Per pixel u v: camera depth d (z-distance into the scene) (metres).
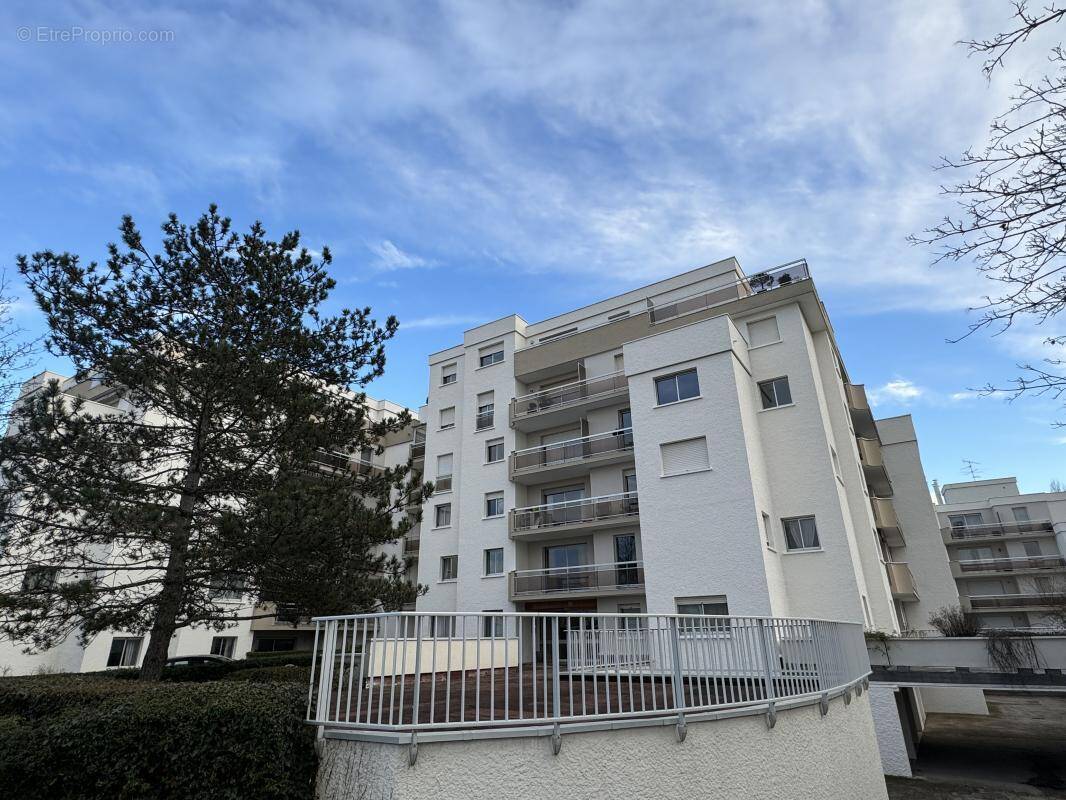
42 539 9.77
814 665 8.23
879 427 29.98
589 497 22.89
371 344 12.38
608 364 23.72
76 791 5.64
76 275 10.39
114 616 9.45
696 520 16.89
